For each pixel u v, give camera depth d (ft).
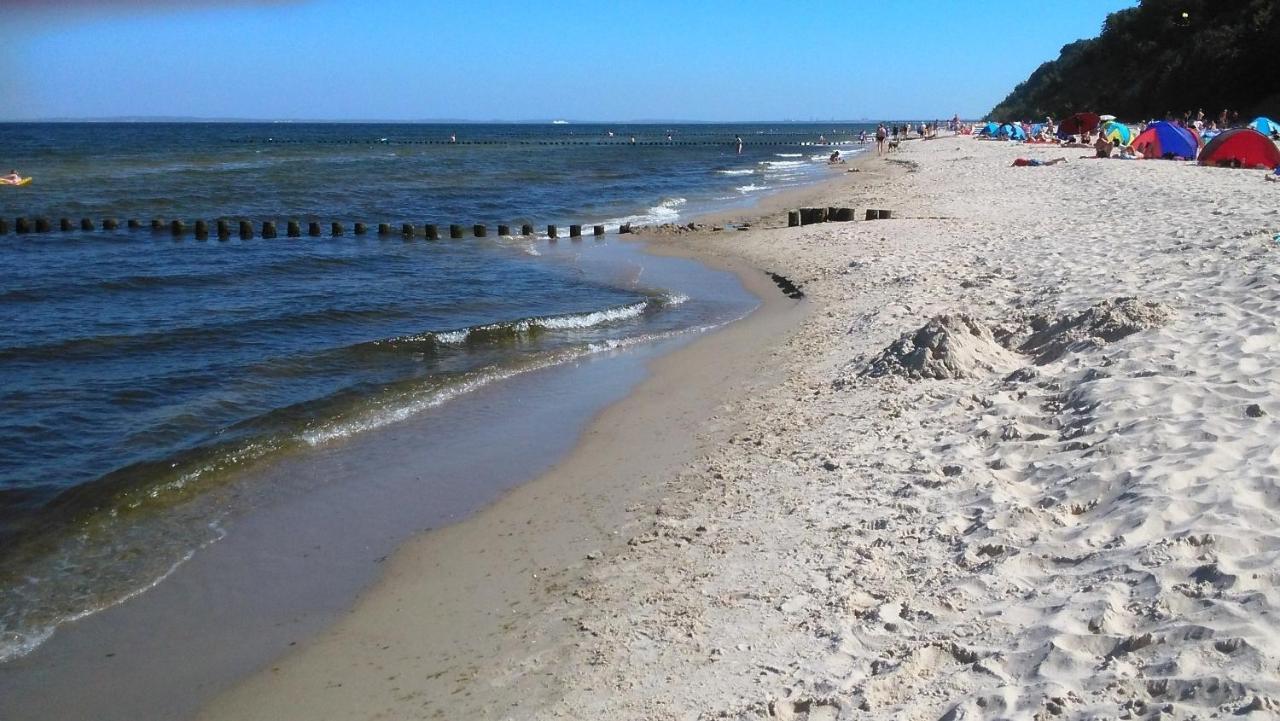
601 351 40.55
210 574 20.90
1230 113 179.63
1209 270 36.76
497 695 15.64
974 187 100.17
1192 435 20.57
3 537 22.58
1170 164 101.14
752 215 92.73
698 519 21.85
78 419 31.04
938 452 23.08
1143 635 13.02
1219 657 12.21
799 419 28.12
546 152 273.75
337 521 23.62
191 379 35.63
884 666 14.05
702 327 44.65
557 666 16.26
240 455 27.58
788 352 37.17
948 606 15.64
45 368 36.94
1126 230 52.06
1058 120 269.44
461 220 95.30
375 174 158.10
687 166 201.67
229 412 32.01
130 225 88.58
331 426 30.42
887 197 100.17
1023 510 18.54
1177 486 18.04
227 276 58.70
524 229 81.05
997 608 15.20
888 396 28.35
